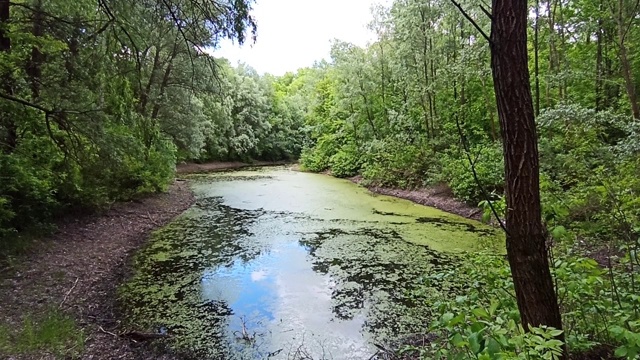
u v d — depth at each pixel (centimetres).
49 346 421
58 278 617
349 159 2386
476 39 1526
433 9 1642
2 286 551
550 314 248
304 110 4509
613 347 288
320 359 430
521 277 250
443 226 1076
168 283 656
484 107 1703
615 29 1132
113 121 844
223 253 829
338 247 872
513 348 215
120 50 713
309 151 3102
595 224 446
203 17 673
